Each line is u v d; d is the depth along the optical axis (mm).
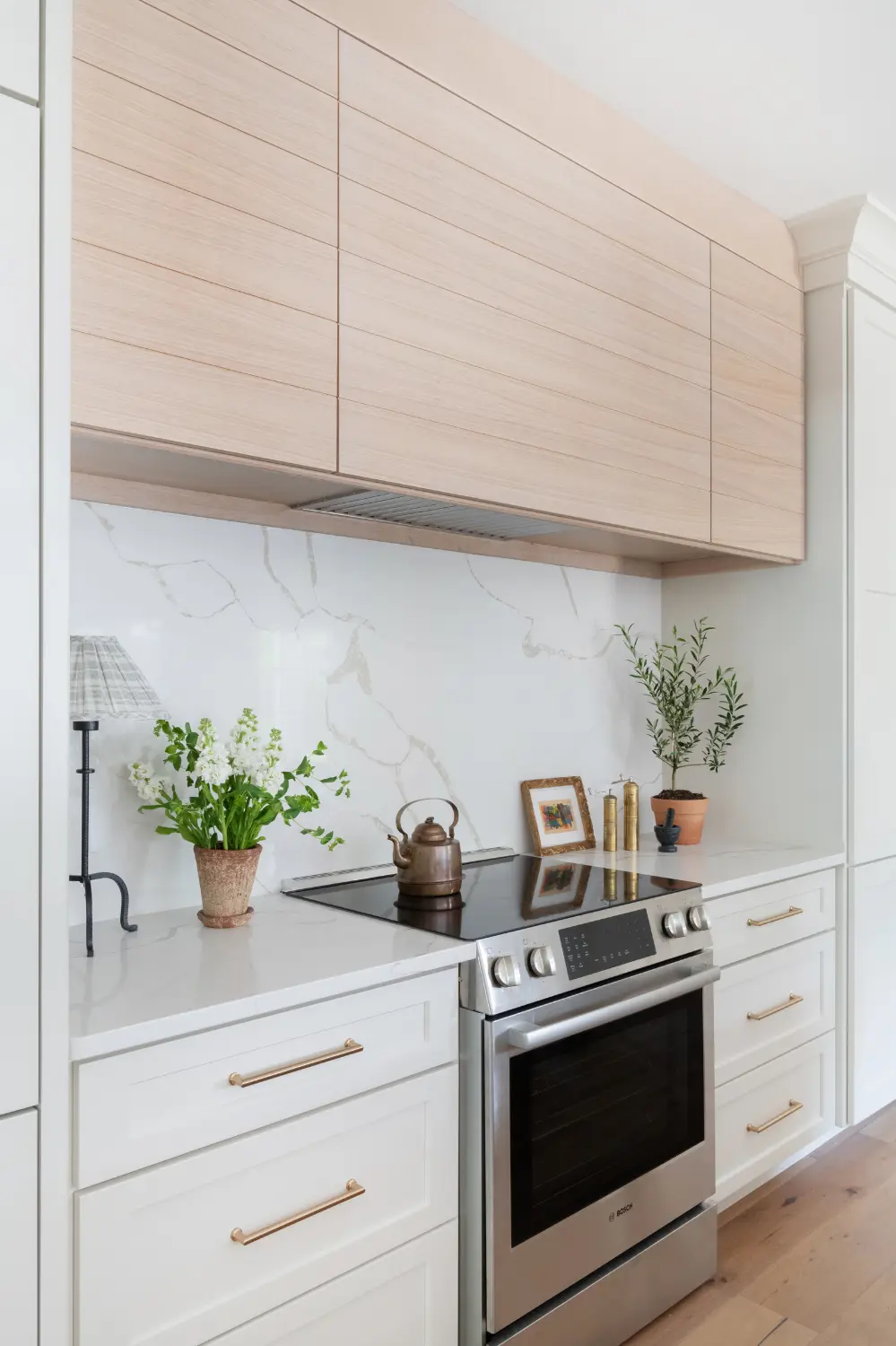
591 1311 1793
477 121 1848
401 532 2246
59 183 1179
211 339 1449
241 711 1963
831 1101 2641
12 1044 1124
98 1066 1197
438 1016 1601
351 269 1634
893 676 2867
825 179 2494
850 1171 2561
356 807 2172
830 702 2711
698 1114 2068
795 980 2492
